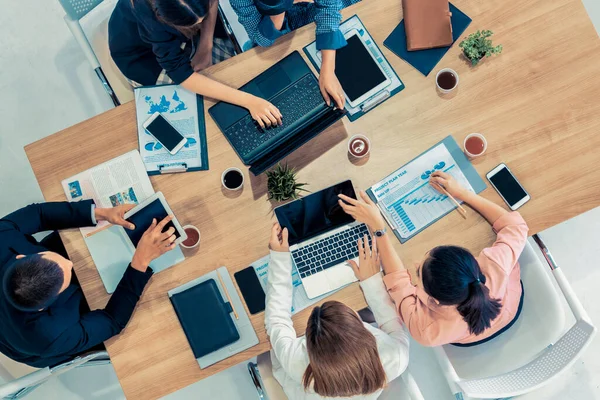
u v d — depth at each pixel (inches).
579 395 101.7
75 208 70.2
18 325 65.2
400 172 73.5
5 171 110.1
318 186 73.4
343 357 57.3
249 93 73.0
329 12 72.4
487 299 62.3
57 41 113.7
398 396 70.6
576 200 72.3
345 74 74.2
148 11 63.9
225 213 72.4
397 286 68.3
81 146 74.0
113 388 104.0
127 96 86.7
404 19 75.8
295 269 70.7
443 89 74.1
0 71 113.0
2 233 69.3
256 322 70.1
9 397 70.4
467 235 71.7
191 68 72.8
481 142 72.9
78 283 77.5
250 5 72.5
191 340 68.9
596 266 105.6
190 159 73.3
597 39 75.5
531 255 74.8
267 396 80.8
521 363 73.0
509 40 75.9
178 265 71.2
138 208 69.9
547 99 74.7
